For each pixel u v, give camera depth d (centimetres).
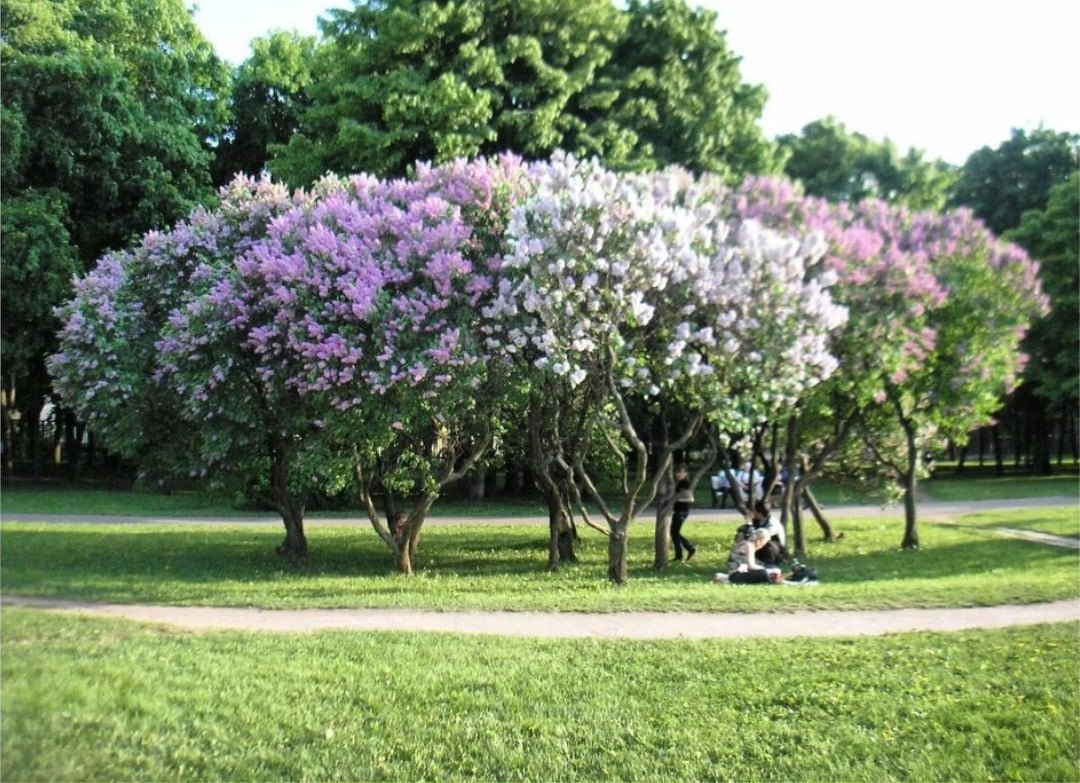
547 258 859
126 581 539
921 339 959
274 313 916
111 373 777
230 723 406
